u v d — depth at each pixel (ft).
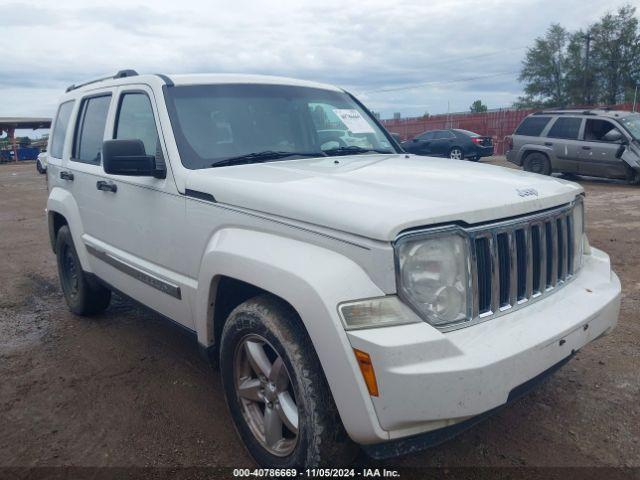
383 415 6.92
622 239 25.03
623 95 165.27
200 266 9.87
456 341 7.21
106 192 13.07
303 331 7.94
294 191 8.46
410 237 7.10
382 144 14.17
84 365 13.47
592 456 9.30
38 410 11.41
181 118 11.25
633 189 42.37
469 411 6.93
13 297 19.31
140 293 12.39
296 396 7.92
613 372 12.14
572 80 170.60
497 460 9.27
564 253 9.38
